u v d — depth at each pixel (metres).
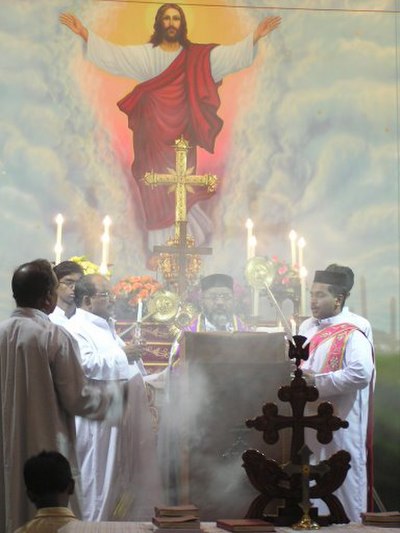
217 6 10.26
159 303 5.92
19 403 4.17
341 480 3.08
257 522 2.94
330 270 5.68
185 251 6.43
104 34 10.16
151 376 5.46
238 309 6.30
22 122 9.95
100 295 5.34
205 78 10.17
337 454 3.08
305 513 2.98
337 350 5.32
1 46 10.05
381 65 10.27
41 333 4.24
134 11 10.20
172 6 10.22
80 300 5.38
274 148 10.14
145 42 10.19
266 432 3.08
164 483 4.66
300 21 10.30
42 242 9.78
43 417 4.16
